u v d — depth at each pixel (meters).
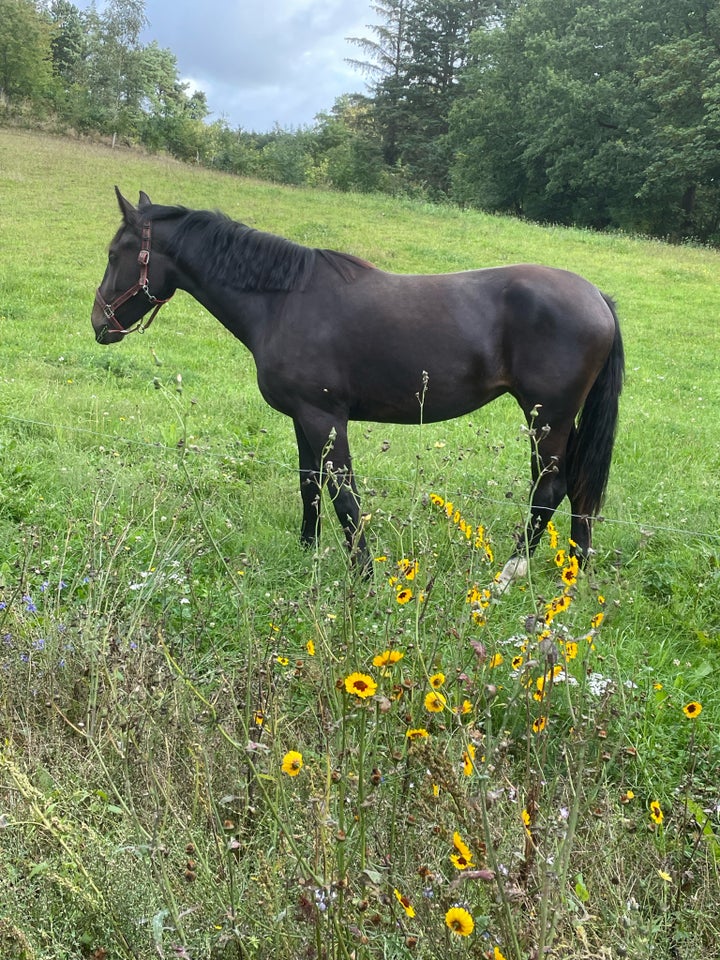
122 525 4.14
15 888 1.86
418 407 4.23
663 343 12.75
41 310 11.80
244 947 1.67
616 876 1.99
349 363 4.14
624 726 2.38
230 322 4.49
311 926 1.74
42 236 17.47
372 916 1.75
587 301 4.14
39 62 43.66
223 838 1.88
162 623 3.14
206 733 2.28
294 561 4.23
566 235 22.70
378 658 1.86
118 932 1.77
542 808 2.20
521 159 38.84
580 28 36.50
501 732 2.04
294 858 1.85
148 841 1.92
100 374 8.65
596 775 2.43
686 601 4.05
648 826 2.44
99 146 38.94
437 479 3.82
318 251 4.25
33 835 2.02
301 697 2.83
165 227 4.51
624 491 5.75
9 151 30.33
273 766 1.95
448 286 4.19
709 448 7.15
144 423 6.70
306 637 3.24
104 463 4.99
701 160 31.05
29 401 7.01
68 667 2.82
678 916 1.95
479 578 3.52
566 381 4.11
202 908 1.82
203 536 3.83
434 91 52.19
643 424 7.90
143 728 2.30
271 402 4.44
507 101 39.84
